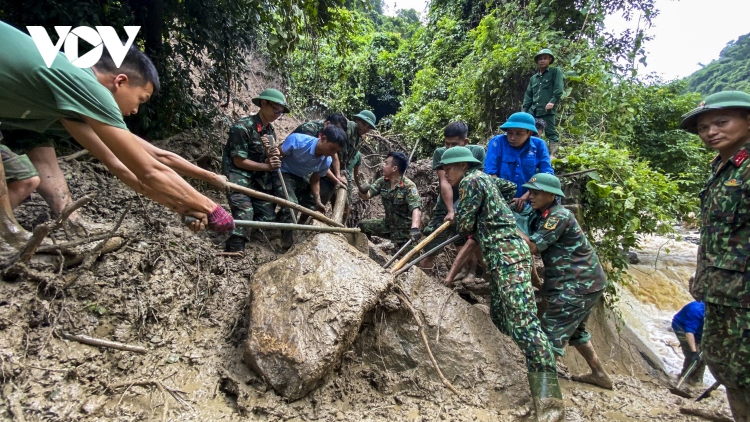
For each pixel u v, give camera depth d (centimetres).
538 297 456
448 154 384
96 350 259
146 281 309
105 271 294
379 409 293
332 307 291
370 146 810
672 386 453
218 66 568
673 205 547
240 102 655
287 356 271
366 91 1380
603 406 361
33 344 242
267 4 534
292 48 514
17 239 261
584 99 687
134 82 218
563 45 742
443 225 411
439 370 312
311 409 275
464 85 839
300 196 492
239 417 259
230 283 353
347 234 416
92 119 183
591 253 382
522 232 386
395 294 347
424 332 343
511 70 751
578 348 395
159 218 380
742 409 260
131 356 270
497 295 373
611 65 712
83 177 388
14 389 219
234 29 556
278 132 841
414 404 304
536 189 375
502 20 866
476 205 367
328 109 1120
